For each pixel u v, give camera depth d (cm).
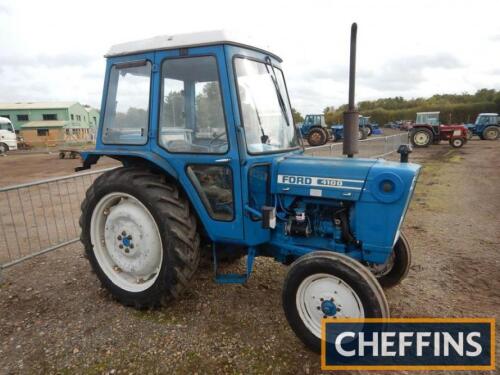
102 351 254
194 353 251
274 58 321
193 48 271
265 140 292
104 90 320
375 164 269
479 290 338
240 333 273
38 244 487
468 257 414
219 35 261
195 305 311
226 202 285
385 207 254
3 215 657
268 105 302
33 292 343
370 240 262
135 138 307
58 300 327
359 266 238
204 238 321
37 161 1730
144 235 301
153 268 308
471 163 1224
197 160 280
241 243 283
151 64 288
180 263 286
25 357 250
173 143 291
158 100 288
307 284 254
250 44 283
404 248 318
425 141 1836
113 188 304
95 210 322
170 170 286
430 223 549
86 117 5297
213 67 268
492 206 649
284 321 287
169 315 298
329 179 270
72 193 866
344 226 276
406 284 350
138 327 282
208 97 274
